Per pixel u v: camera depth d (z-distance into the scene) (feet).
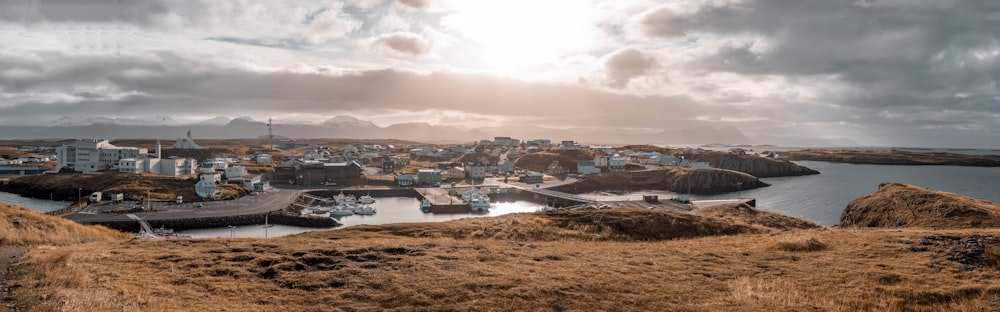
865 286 87.86
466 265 100.53
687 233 193.26
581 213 216.33
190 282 85.66
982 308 76.79
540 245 134.21
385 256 107.86
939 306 78.38
